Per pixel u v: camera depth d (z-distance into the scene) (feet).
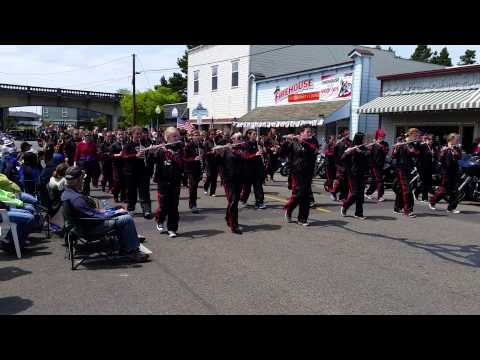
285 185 49.44
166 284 16.88
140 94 176.96
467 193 37.58
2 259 20.42
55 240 24.11
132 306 14.74
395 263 19.72
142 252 20.35
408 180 31.78
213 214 31.55
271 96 81.20
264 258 20.42
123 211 20.31
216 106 97.71
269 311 14.37
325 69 67.51
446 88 52.03
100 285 16.78
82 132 51.52
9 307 14.66
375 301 15.23
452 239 24.36
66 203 18.99
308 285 16.76
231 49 90.63
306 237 24.67
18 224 21.30
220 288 16.44
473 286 16.80
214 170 40.01
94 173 42.24
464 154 39.40
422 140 39.34
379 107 56.18
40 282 17.15
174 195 24.57
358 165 29.78
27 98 171.53
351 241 23.77
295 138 27.73
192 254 21.11
